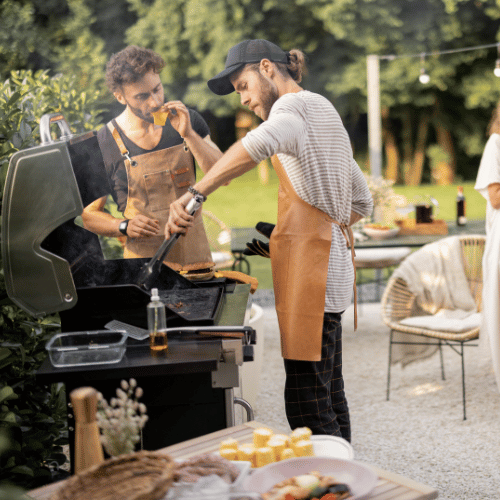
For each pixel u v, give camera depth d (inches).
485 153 121.1
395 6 586.6
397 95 631.8
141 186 98.4
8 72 394.0
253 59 82.3
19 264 71.7
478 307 143.5
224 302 85.0
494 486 101.3
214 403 69.2
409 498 49.3
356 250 191.9
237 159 72.5
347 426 92.0
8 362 82.8
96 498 45.6
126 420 51.9
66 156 69.3
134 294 74.0
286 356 81.2
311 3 578.6
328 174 78.9
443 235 185.6
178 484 47.3
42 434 89.2
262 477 51.4
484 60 638.5
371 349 175.0
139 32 600.7
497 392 140.9
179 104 94.9
